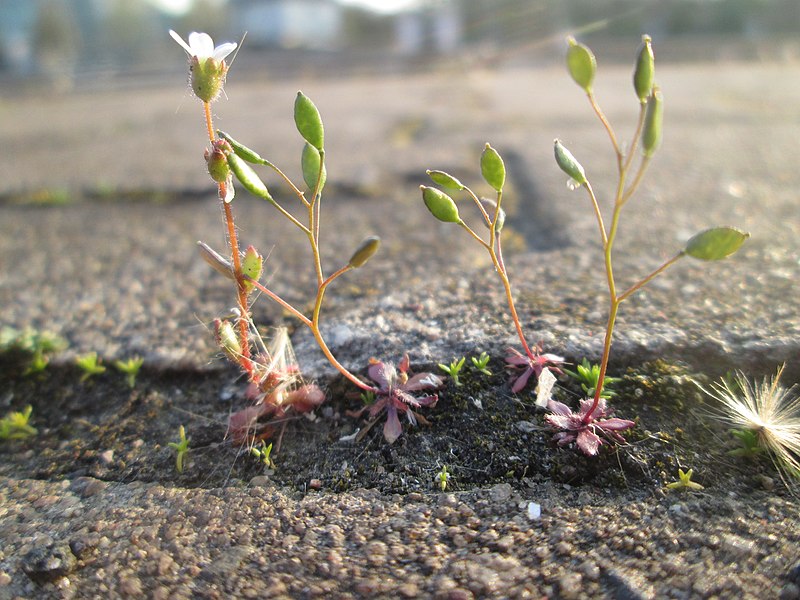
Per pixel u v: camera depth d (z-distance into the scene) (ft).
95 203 0.84
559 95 1.78
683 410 0.34
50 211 0.82
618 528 0.28
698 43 4.16
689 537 0.27
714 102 1.49
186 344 0.44
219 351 0.42
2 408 0.40
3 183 0.95
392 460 0.33
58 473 0.35
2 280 0.59
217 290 0.54
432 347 0.39
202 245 0.32
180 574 0.27
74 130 1.55
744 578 0.25
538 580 0.26
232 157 0.27
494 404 0.35
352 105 1.76
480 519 0.29
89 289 0.56
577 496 0.30
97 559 0.29
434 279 0.51
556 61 3.62
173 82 3.18
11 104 2.52
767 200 0.69
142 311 0.50
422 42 6.79
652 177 0.81
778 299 0.43
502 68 3.24
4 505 0.32
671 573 0.26
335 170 0.92
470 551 0.28
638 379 0.35
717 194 0.72
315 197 0.30
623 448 0.32
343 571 0.27
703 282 0.47
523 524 0.29
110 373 0.42
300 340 0.42
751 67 2.67
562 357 0.37
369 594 0.26
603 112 1.37
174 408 0.38
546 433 0.33
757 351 0.37
